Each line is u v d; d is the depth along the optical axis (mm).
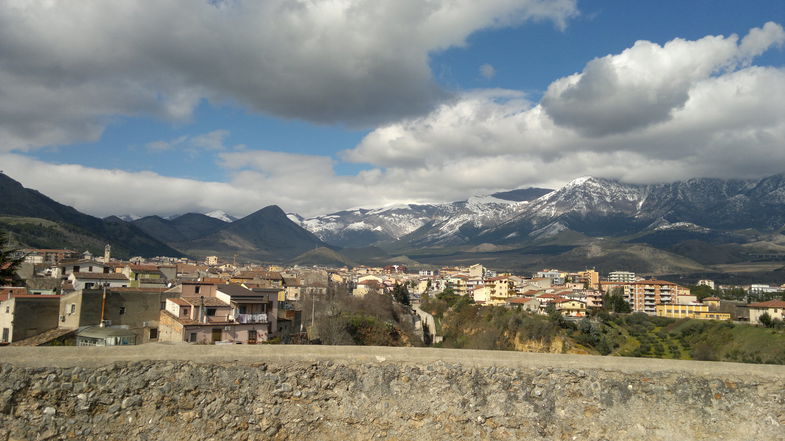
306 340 65875
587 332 109750
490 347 107625
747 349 93562
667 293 181750
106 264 97625
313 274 168875
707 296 188375
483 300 177250
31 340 43656
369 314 108875
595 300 163500
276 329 60719
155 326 51094
